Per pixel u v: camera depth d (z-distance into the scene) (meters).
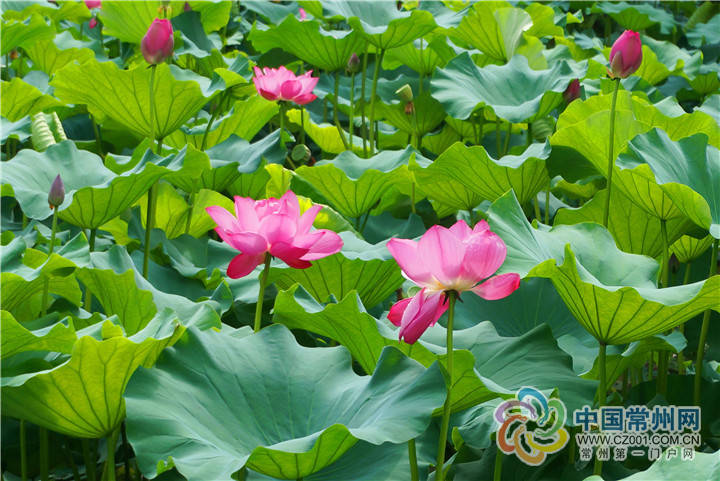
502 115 3.37
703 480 1.41
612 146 2.57
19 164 2.70
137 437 1.48
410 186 3.42
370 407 1.65
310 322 2.02
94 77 3.11
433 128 4.20
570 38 5.33
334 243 1.88
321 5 4.23
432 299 1.55
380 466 1.77
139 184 2.50
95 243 3.03
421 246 1.51
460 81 3.67
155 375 1.63
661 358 2.60
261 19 6.58
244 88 4.12
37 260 2.37
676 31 6.59
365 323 1.86
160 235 2.96
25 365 1.85
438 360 1.63
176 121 3.30
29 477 2.37
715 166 2.50
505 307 2.59
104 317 2.24
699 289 1.78
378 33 3.76
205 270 2.72
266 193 3.37
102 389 1.72
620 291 1.78
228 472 1.42
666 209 2.48
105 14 4.52
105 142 4.20
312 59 4.02
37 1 5.19
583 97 3.57
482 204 3.66
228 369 1.75
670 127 3.01
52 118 3.25
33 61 4.70
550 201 3.86
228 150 3.50
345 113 4.34
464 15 4.34
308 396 1.76
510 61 3.87
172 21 4.59
